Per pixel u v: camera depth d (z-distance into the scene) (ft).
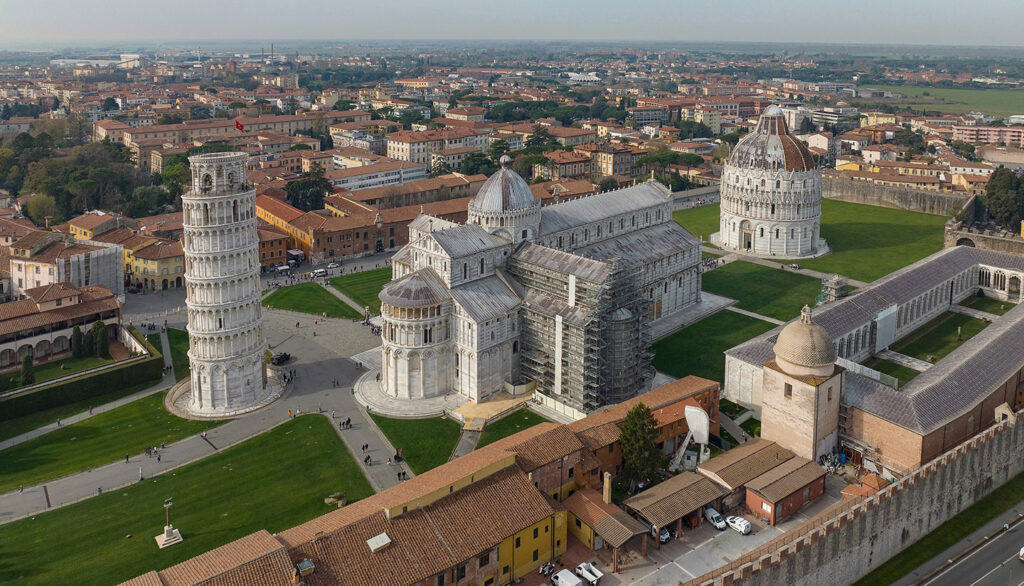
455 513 333.83
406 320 493.77
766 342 509.76
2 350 557.33
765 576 316.19
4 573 344.69
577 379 481.87
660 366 556.51
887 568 358.23
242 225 490.49
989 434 402.72
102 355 579.48
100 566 349.82
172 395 525.75
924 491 372.17
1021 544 370.12
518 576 342.03
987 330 530.27
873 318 567.18
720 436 461.78
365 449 449.48
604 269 486.38
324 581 296.51
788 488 379.55
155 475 427.33
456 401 504.43
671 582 335.06
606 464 408.46
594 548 357.00
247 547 309.83
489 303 505.25
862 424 420.77
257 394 515.91
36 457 447.83
